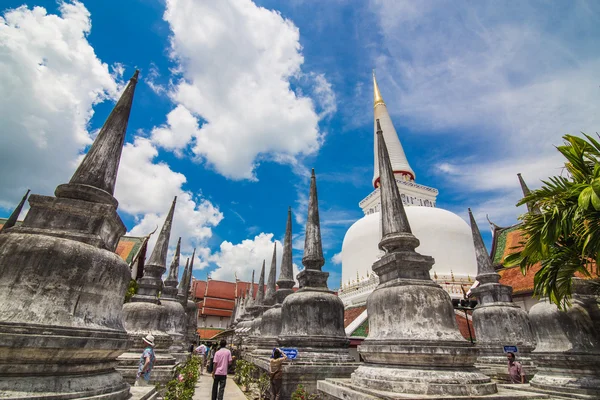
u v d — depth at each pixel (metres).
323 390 8.76
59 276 4.72
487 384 6.67
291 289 18.03
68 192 5.67
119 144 6.62
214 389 11.52
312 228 14.62
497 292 14.01
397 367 7.07
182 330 18.23
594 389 6.95
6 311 4.25
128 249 33.72
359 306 26.00
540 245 7.02
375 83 50.66
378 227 33.50
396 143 44.16
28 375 4.21
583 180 6.62
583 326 7.74
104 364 5.18
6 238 4.79
